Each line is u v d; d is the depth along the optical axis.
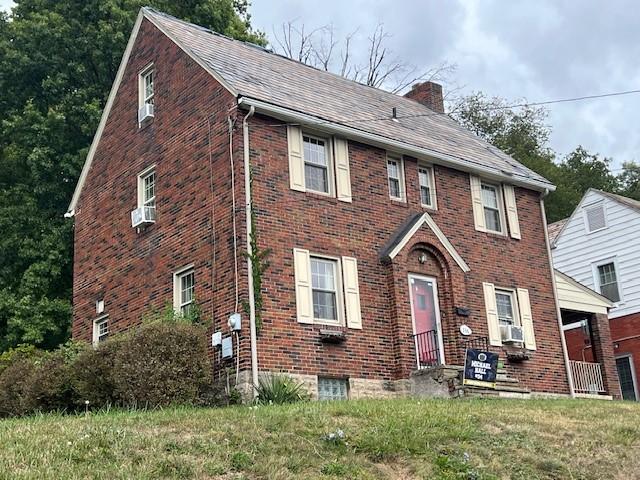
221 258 18.62
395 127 23.55
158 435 11.55
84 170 25.09
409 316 20.28
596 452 12.60
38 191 29.78
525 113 54.41
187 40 22.23
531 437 12.93
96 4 31.73
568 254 33.19
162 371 16.31
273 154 19.33
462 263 21.94
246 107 19.17
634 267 30.73
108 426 12.05
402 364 19.69
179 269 19.92
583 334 31.44
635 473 12.01
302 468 10.80
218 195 19.16
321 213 19.77
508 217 24.33
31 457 10.28
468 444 12.24
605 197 32.28
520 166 26.62
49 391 18.14
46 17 30.91
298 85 22.83
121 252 22.39
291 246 18.91
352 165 20.95
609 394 25.33
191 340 16.97
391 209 21.38
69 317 28.84
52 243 29.17
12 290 29.41
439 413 13.59
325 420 12.65
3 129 30.61
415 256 21.19
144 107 22.47
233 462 10.72
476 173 23.86
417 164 22.59
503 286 23.30
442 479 10.92
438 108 29.41
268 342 17.73
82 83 31.39
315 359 18.42
